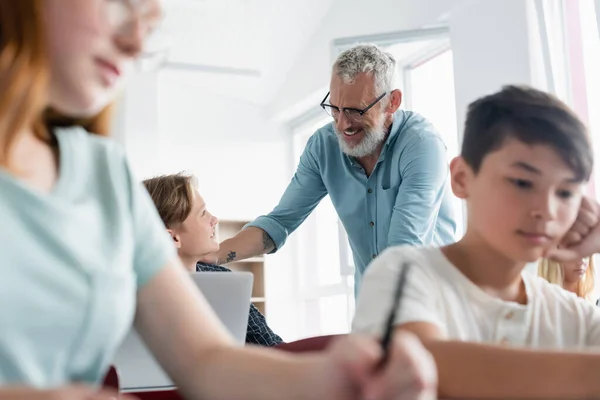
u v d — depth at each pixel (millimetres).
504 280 904
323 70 5945
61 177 672
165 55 6051
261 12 5605
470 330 869
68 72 601
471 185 859
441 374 705
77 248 629
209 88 6793
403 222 2391
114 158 737
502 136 806
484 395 684
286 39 6086
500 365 687
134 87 6387
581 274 1571
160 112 6645
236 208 6816
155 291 755
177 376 742
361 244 2668
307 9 5719
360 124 2512
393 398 442
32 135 689
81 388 442
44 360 604
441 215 2701
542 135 784
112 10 598
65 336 611
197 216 2500
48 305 598
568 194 807
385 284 854
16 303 584
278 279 6910
